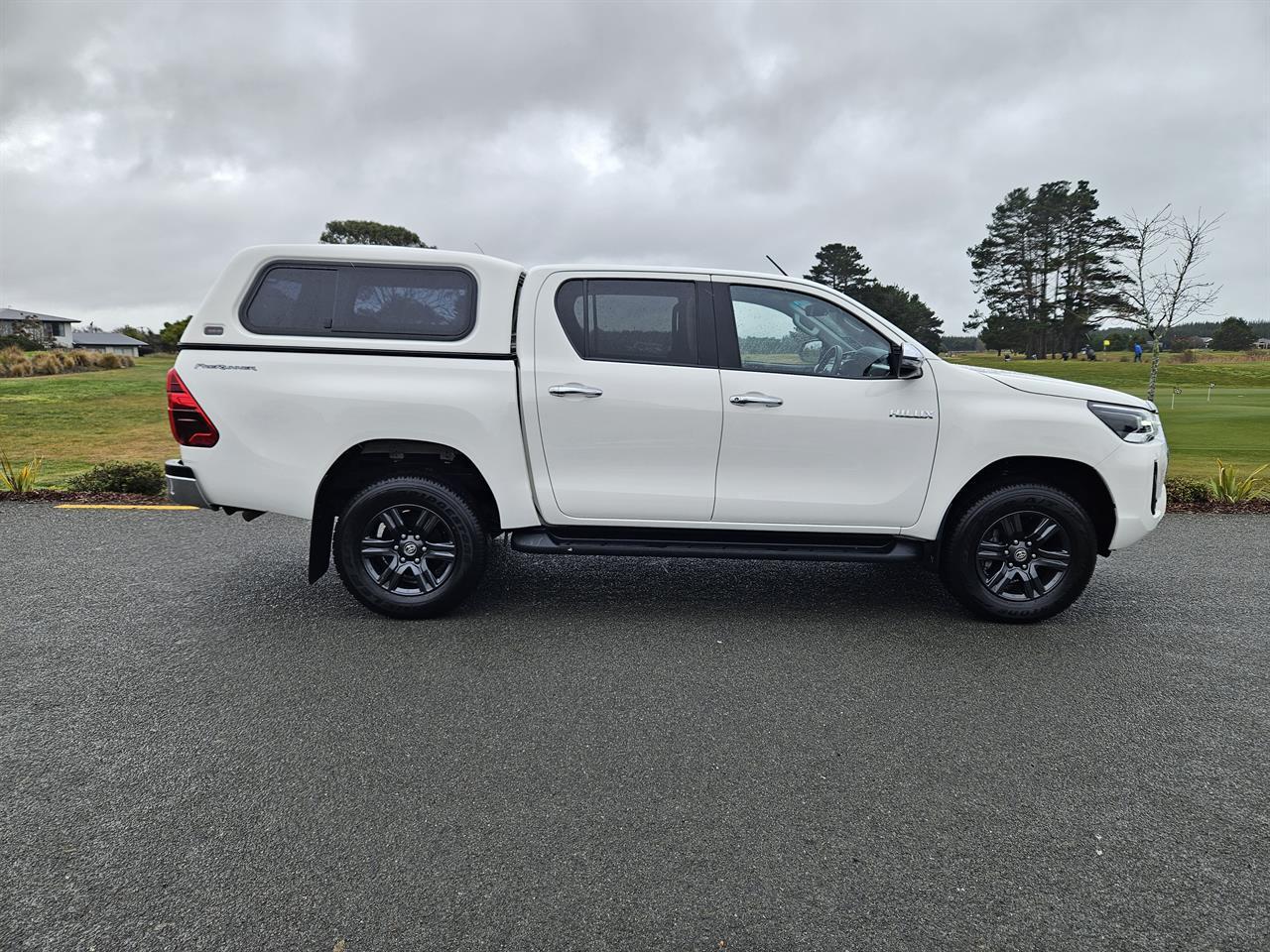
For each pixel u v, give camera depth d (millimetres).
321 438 4125
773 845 2461
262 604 4582
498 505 4266
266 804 2625
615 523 4359
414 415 4129
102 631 4133
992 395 4238
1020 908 2195
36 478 8539
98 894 2188
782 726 3232
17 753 2918
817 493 4293
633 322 4262
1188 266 11922
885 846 2465
